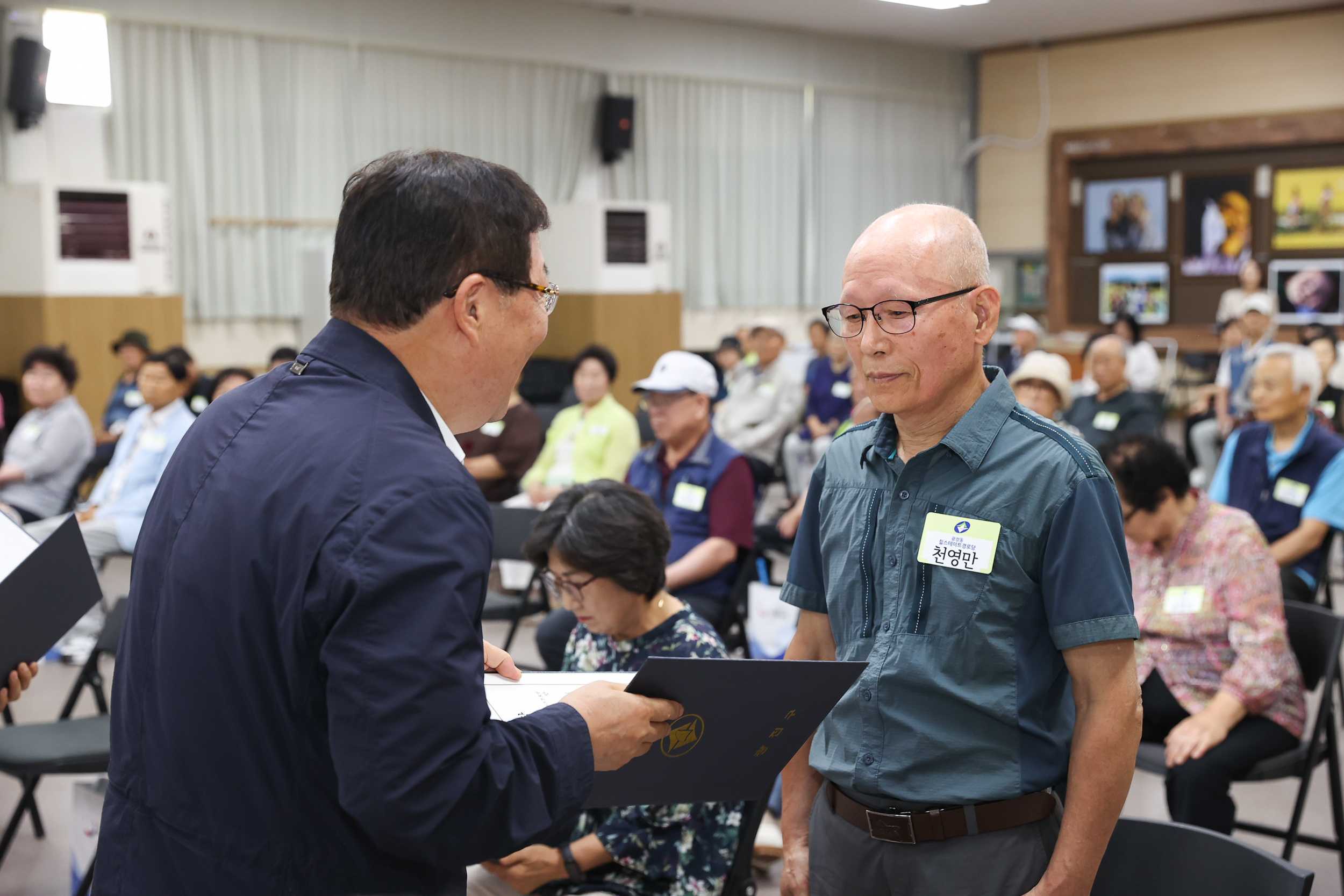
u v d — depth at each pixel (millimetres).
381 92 9086
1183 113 11406
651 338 9305
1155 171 11633
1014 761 1270
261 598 876
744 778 1204
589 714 977
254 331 8680
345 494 866
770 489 7992
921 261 1229
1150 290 11750
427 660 821
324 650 833
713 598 3508
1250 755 2410
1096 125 11922
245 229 8531
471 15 9469
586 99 10156
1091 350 5262
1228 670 2545
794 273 11570
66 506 5168
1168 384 11141
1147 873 1521
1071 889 1217
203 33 8266
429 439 923
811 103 11523
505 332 982
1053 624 1226
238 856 893
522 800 882
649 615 1949
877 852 1322
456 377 983
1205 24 11164
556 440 5121
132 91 8023
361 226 955
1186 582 2582
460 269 944
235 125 8430
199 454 971
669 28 10555
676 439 3549
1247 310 7051
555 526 1905
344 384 947
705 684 1054
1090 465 1239
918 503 1317
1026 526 1244
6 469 5074
